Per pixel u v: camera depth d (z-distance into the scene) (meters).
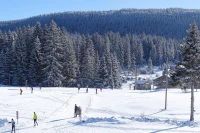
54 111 38.16
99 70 81.50
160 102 47.88
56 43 72.19
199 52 32.03
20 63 76.31
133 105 45.16
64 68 76.19
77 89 62.56
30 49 79.69
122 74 137.38
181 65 33.59
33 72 74.00
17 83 76.44
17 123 30.06
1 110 36.69
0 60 80.44
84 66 81.75
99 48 133.62
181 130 27.25
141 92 64.19
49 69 71.50
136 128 28.06
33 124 30.08
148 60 169.38
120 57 136.25
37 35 81.31
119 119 31.94
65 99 48.16
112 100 50.09
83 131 26.98
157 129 27.66
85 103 46.16
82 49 93.00
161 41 190.00
